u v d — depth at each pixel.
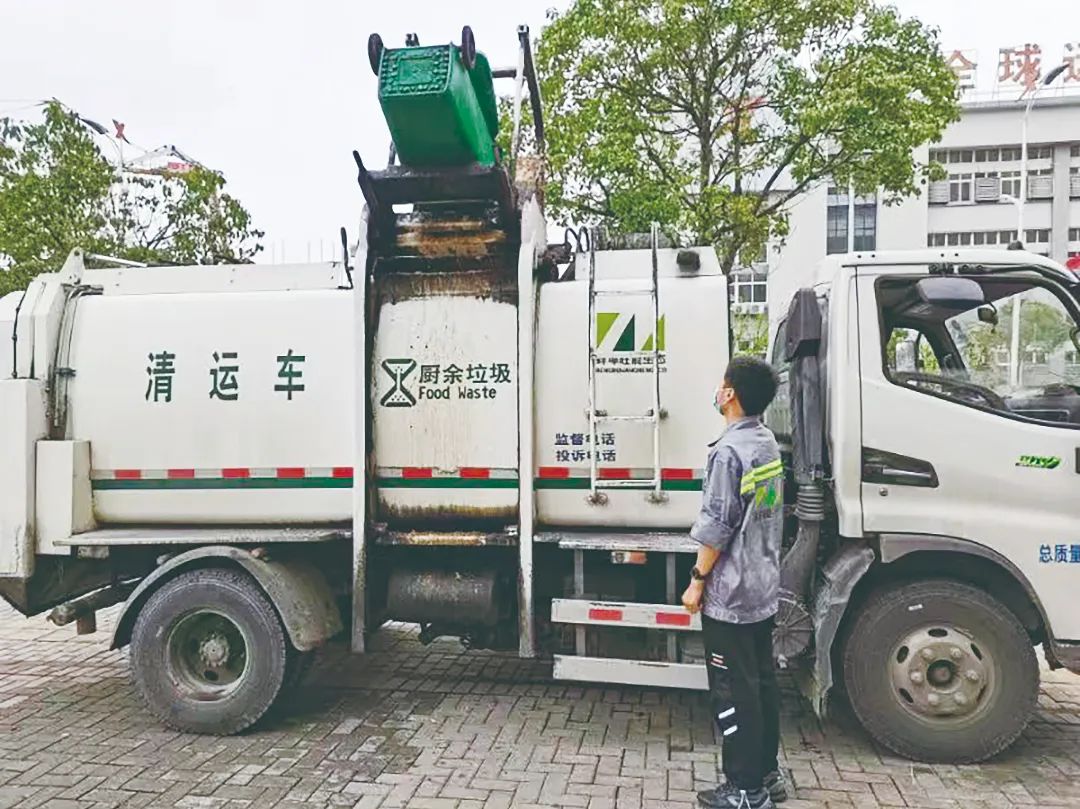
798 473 4.36
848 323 4.38
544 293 4.69
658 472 4.48
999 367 4.35
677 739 4.59
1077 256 5.40
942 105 12.09
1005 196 26.94
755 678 3.71
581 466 4.59
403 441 4.71
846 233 28.89
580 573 4.62
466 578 4.75
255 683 4.64
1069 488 4.20
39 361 4.99
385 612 4.89
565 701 5.18
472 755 4.40
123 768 4.27
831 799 3.91
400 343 4.71
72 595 5.16
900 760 4.31
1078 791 3.99
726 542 3.65
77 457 4.91
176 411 4.94
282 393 4.86
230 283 5.18
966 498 4.27
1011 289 4.36
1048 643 4.22
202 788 4.04
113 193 12.77
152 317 5.00
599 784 4.06
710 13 11.80
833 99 11.66
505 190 4.52
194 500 4.93
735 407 3.76
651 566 4.64
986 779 4.10
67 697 5.35
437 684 5.51
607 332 4.54
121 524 5.03
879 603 4.27
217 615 4.78
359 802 3.90
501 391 4.63
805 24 12.00
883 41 12.12
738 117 12.84
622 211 11.57
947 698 4.21
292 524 4.92
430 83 4.11
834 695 4.97
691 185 12.48
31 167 12.15
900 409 4.31
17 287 11.50
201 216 13.11
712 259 4.72
